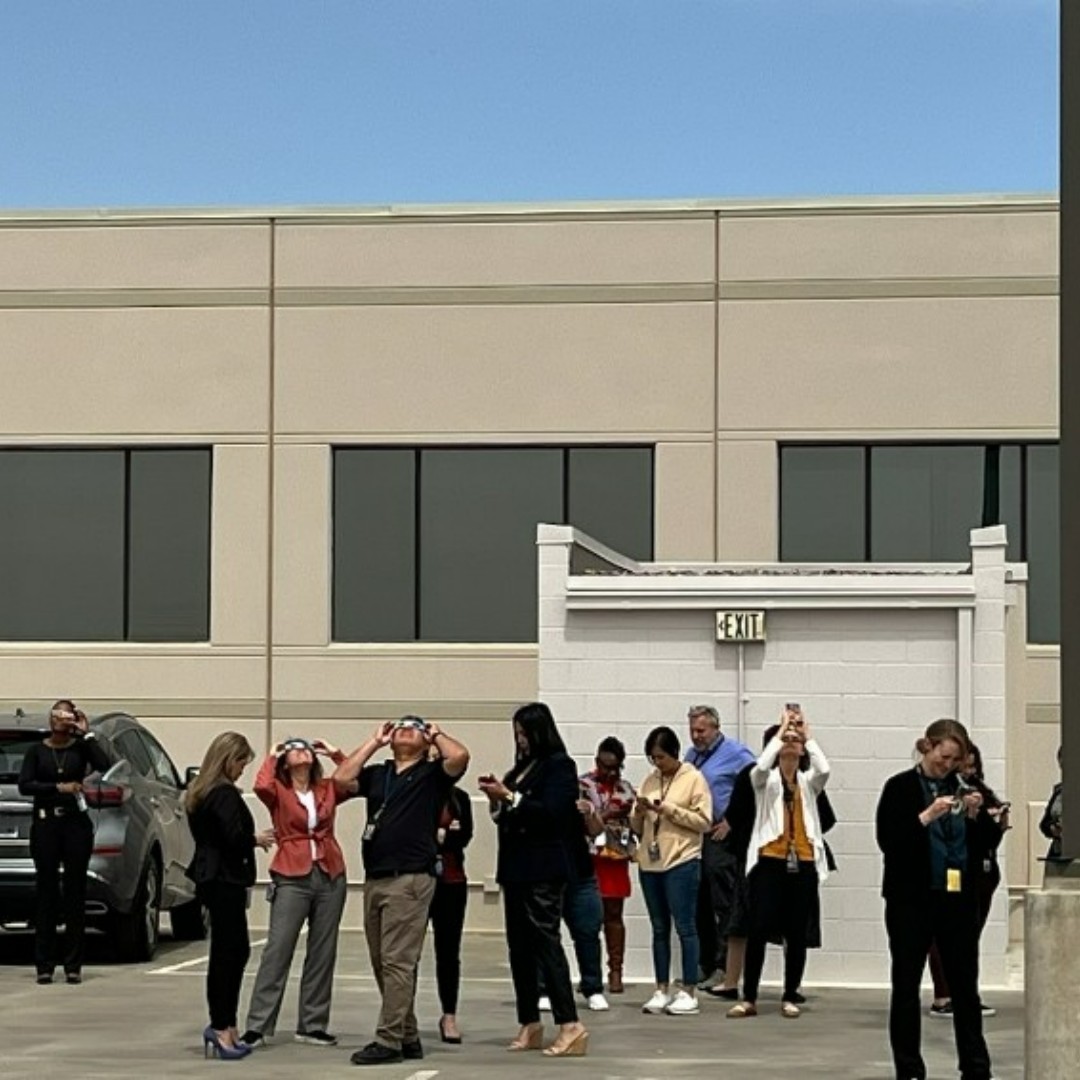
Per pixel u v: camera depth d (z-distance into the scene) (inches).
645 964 754.2
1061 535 446.6
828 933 749.9
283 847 593.3
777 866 655.1
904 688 753.0
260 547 1082.1
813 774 661.3
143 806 828.6
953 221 1058.7
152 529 1091.9
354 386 1082.1
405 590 1080.2
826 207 1064.2
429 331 1081.4
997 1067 567.8
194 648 1080.2
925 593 750.5
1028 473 1055.0
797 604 754.8
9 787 792.3
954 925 521.7
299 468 1082.1
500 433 1074.7
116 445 1091.9
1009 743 923.4
